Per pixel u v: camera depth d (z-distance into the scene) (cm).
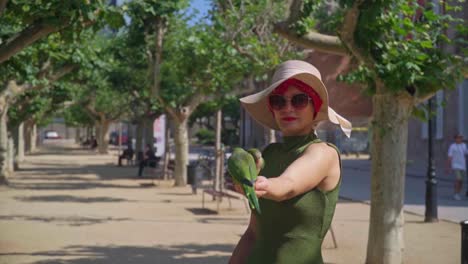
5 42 857
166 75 2141
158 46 2008
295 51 1368
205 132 7775
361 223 1407
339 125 345
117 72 2744
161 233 1238
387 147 837
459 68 798
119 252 1029
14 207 1686
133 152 4047
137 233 1235
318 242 309
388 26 773
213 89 1902
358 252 1034
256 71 1437
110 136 8806
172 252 1033
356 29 781
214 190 1705
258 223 321
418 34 804
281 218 309
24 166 3700
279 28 897
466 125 3353
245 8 1359
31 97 2650
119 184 2494
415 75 783
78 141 9188
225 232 1255
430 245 1104
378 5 743
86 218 1465
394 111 832
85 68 1908
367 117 943
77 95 3659
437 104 869
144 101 3086
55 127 11869
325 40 874
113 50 2450
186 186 2375
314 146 305
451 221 1446
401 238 847
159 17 1889
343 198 2025
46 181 2622
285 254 308
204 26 1708
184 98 2223
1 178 2342
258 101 330
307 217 306
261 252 315
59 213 1559
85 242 1123
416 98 820
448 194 2223
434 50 802
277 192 270
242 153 265
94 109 4862
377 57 795
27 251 1027
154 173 2723
